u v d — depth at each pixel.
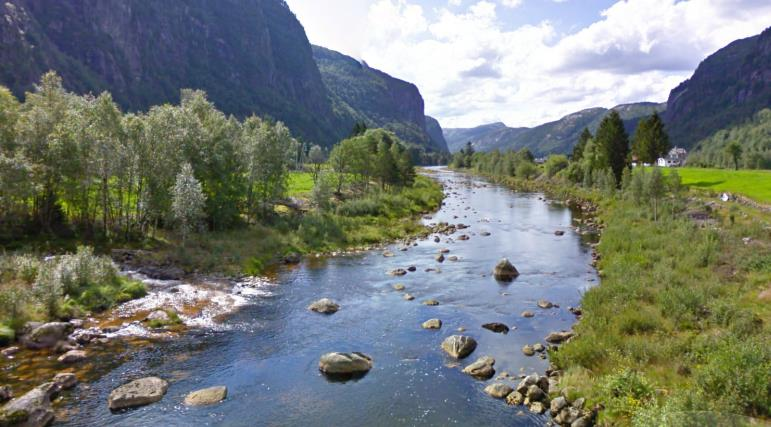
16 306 25.33
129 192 44.53
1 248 36.50
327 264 45.47
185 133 48.62
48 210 41.94
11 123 40.03
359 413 19.06
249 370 22.81
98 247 40.66
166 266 39.06
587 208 87.62
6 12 193.50
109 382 20.94
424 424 18.20
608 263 41.72
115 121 43.44
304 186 91.50
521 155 191.62
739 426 13.77
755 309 25.36
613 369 19.73
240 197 55.31
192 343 25.73
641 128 112.81
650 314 25.59
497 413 18.86
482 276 41.03
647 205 68.31
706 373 16.98
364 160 92.62
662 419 14.27
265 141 57.66
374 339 26.94
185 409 19.09
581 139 156.75
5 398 18.47
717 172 105.12
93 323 27.11
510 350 25.14
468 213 84.50
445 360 24.12
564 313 31.22
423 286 37.88
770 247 37.97
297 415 18.89
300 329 28.28
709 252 38.16
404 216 77.25
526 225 70.50
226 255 43.56
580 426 17.05
